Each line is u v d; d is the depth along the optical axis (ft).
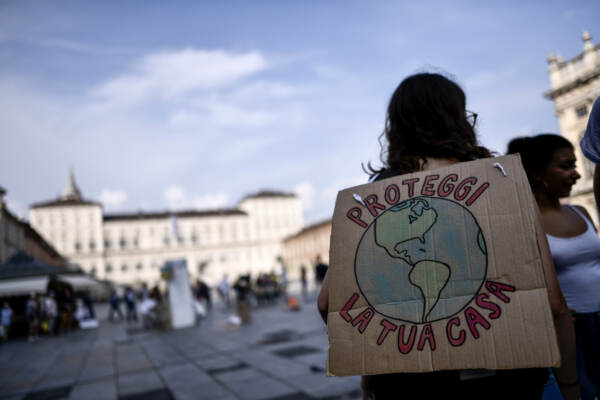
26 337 58.59
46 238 231.09
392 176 4.33
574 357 3.76
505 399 3.51
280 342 29.40
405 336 3.57
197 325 49.83
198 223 255.91
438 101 4.30
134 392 19.75
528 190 3.58
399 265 3.76
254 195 270.67
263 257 262.88
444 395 3.59
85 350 38.40
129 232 245.86
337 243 4.05
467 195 3.76
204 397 17.47
